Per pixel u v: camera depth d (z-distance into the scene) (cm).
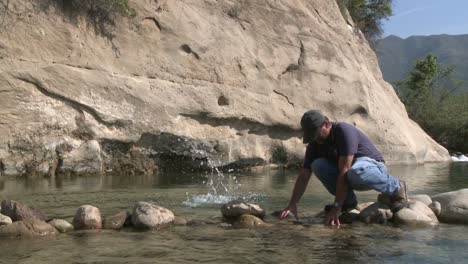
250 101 1073
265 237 397
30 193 632
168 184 775
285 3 1248
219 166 1020
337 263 329
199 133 988
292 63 1195
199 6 1075
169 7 1015
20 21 830
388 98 1517
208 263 324
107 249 351
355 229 432
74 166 844
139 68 935
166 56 977
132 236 391
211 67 1032
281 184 826
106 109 873
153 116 923
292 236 402
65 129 834
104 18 920
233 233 409
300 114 1159
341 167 452
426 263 332
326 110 1227
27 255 332
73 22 883
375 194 665
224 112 1021
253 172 1049
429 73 2609
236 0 1144
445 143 2370
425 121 2414
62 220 415
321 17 1357
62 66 841
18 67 805
